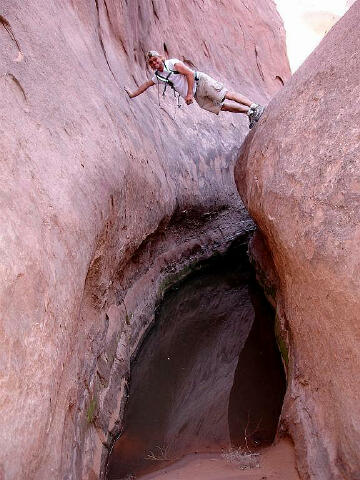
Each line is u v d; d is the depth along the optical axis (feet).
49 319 10.12
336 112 14.74
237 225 39.14
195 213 32.86
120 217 18.58
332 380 12.85
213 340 25.16
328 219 13.21
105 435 15.49
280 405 19.29
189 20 42.50
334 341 12.69
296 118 17.57
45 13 17.79
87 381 14.48
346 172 13.00
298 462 13.48
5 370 8.20
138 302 23.86
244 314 28.14
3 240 9.02
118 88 23.98
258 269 31.12
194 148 33.71
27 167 11.29
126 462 15.69
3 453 7.91
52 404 10.12
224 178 37.27
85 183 14.33
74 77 17.54
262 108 26.09
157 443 16.90
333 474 12.12
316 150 15.01
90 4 24.32
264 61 52.80
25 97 13.01
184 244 33.19
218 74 43.96
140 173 21.75
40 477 9.57
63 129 14.56
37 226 10.48
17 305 8.97
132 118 23.73
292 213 15.47
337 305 12.37
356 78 14.52
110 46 26.14
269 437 17.20
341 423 12.23
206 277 34.09
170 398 19.92
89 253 13.58
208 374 21.88
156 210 24.44
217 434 17.47
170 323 27.14
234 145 39.88
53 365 10.12
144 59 31.63
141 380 21.11
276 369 21.13
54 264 10.83
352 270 11.76
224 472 13.94
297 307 15.66
